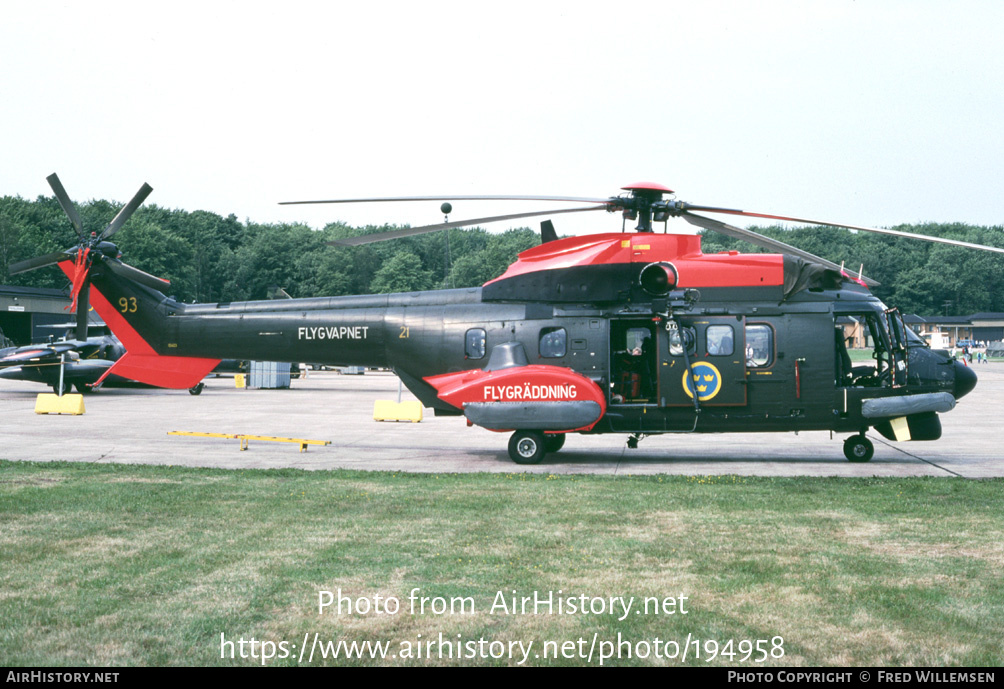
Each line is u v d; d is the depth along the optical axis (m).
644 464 14.96
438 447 17.88
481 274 131.50
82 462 14.41
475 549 8.13
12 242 105.56
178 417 24.83
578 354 14.67
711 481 12.33
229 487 11.77
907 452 16.56
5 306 65.44
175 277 123.25
